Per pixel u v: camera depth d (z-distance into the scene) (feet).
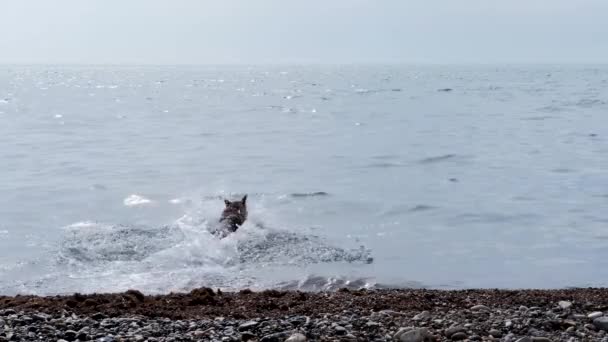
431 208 56.29
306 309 28.09
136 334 23.15
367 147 96.84
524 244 45.21
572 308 27.99
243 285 35.81
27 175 71.26
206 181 69.56
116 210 55.06
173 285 35.65
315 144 100.83
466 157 85.35
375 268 39.45
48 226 48.80
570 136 106.01
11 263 39.27
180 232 47.14
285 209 55.98
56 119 139.23
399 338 22.59
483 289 33.58
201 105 195.42
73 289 34.73
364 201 59.21
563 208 56.24
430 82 415.44
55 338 22.57
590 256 42.22
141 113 160.66
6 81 445.78
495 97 229.25
